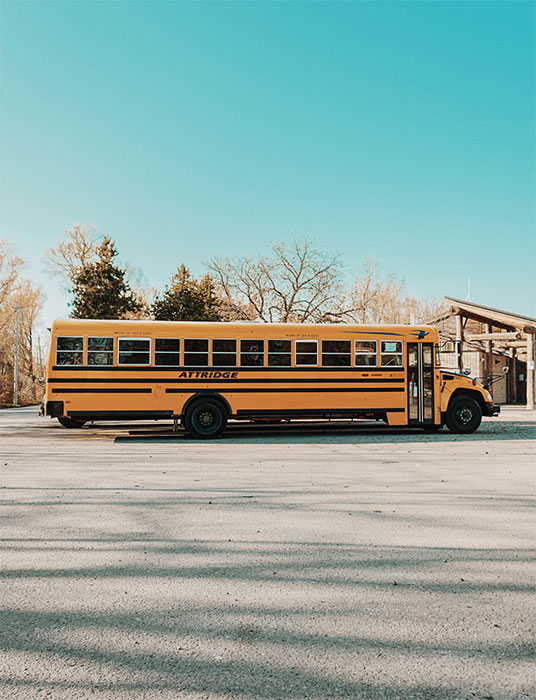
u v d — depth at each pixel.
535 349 28.00
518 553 5.04
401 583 4.30
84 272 46.00
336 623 3.59
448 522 6.16
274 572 4.55
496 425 19.94
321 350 15.93
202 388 15.36
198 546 5.25
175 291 47.44
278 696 2.78
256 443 14.61
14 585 4.27
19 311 57.38
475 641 3.35
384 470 9.96
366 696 2.78
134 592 4.12
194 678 2.94
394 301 46.91
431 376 16.47
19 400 57.00
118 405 15.01
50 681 2.92
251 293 41.09
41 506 6.93
